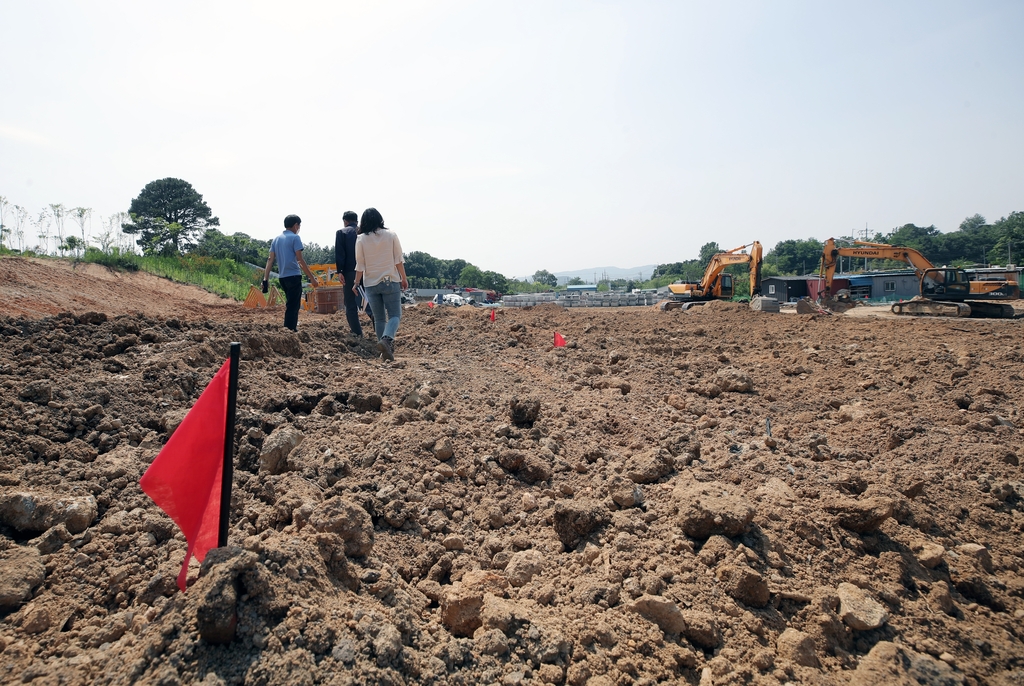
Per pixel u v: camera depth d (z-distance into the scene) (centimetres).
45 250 2059
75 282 1514
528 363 779
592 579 332
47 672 239
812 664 288
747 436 555
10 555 295
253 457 400
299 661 225
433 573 336
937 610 338
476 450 453
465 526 377
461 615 295
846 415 623
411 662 251
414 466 419
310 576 266
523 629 287
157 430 431
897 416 620
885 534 387
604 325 1202
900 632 314
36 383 431
